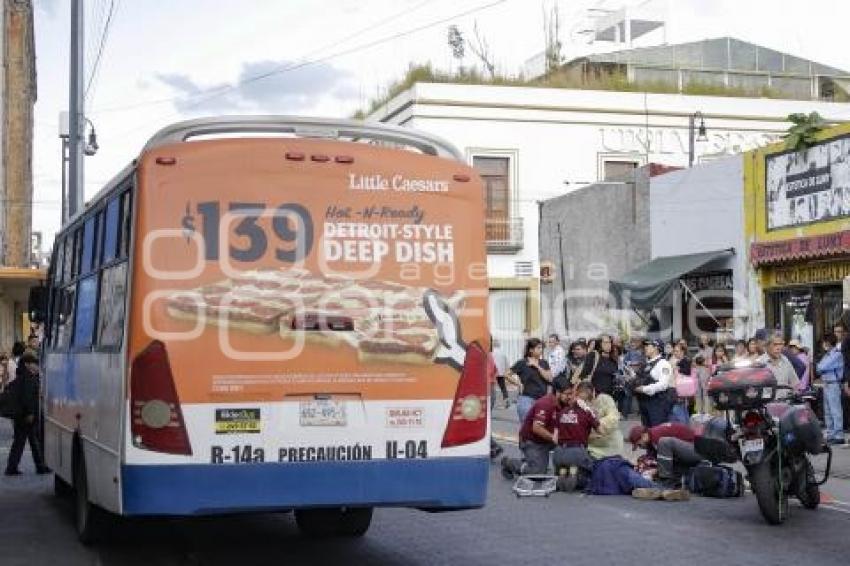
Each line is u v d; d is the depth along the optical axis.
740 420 11.09
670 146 39.91
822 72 45.78
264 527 11.29
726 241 23.38
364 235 8.15
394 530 10.88
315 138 8.36
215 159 7.95
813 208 20.45
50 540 10.55
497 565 9.05
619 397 22.64
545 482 13.30
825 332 20.39
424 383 8.13
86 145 28.47
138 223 7.80
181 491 7.61
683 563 9.01
